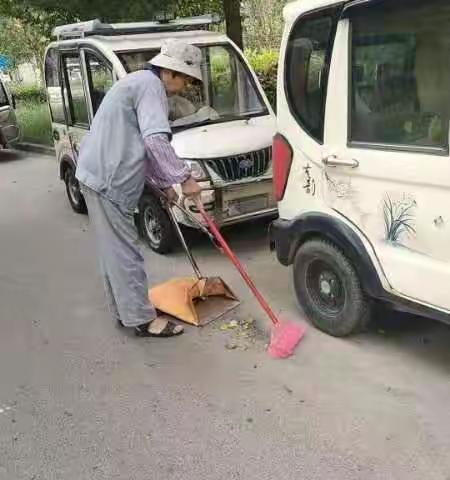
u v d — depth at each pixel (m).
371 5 3.18
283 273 5.12
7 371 3.88
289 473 2.80
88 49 6.16
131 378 3.70
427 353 3.69
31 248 6.34
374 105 3.27
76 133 6.91
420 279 3.23
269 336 4.06
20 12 10.62
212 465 2.89
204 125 5.85
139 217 5.96
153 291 4.60
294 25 3.63
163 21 6.56
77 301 4.89
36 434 3.23
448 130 2.94
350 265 3.68
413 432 3.00
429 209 3.09
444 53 2.91
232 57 6.21
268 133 5.64
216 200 5.27
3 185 9.67
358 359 3.68
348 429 3.07
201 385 3.56
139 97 3.71
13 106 12.48
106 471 2.91
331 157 3.53
